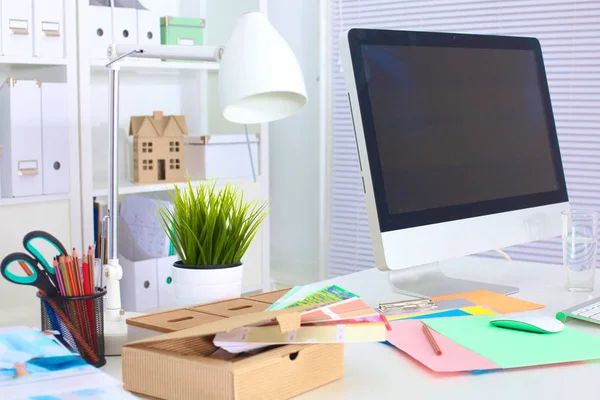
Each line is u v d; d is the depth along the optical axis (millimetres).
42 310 1146
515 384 1063
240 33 1218
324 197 3367
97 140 2963
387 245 1381
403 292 1607
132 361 995
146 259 2447
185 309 1196
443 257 1480
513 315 1390
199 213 1283
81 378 958
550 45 2795
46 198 2361
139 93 3088
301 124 3445
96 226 2539
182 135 2797
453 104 1563
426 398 1005
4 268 1102
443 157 1521
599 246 2543
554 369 1131
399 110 1449
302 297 1199
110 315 1269
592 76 2713
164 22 2734
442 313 1421
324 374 1052
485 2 2932
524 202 1707
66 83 2404
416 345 1223
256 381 932
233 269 1283
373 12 3211
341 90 3301
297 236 3512
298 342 1010
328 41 3322
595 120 2719
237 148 2938
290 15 3438
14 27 2287
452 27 3023
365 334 1011
